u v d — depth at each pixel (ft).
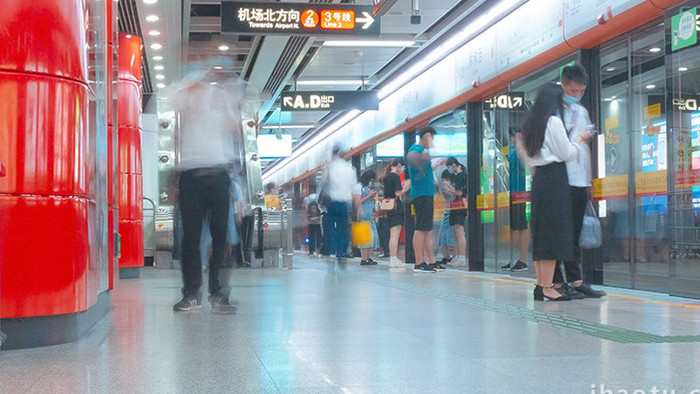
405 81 46.16
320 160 76.64
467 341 11.51
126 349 10.96
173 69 45.96
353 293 21.04
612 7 22.99
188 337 12.16
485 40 33.50
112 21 21.29
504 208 32.81
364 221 41.01
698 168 19.33
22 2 11.66
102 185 15.38
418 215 33.30
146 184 51.34
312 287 23.58
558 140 17.69
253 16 28.53
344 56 43.34
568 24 25.75
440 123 41.91
